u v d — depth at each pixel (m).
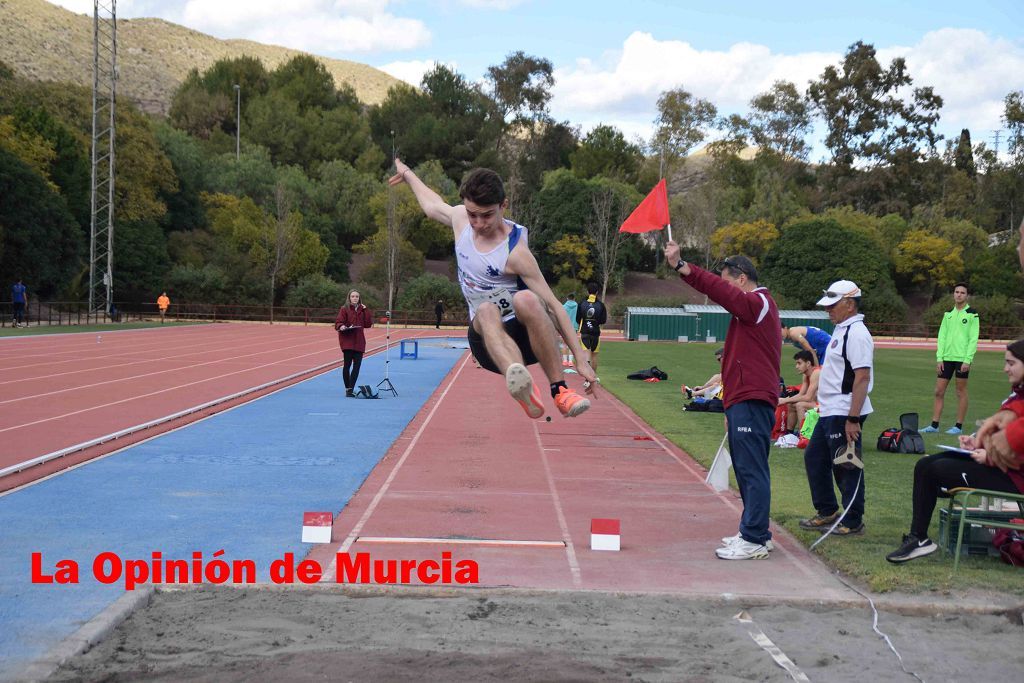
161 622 4.70
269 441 11.01
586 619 4.87
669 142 94.56
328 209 78.69
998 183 85.44
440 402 15.95
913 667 4.28
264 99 93.75
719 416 14.49
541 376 20.80
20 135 53.50
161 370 21.27
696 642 4.55
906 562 5.97
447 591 5.21
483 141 90.75
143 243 58.19
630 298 62.16
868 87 92.94
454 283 63.97
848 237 68.25
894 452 11.20
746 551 6.12
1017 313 64.50
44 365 21.73
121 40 176.88
